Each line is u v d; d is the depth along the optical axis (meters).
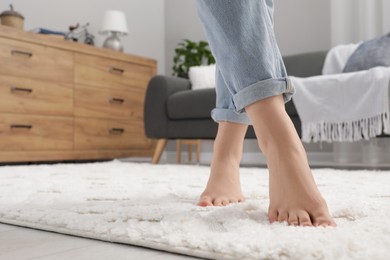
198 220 0.62
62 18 3.53
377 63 2.42
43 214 0.72
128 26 4.12
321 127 2.08
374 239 0.48
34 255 0.50
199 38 4.27
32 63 2.60
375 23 3.03
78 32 3.64
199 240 0.51
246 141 3.61
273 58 0.66
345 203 0.72
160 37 4.46
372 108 1.93
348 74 2.07
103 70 3.05
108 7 3.92
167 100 2.68
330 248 0.44
